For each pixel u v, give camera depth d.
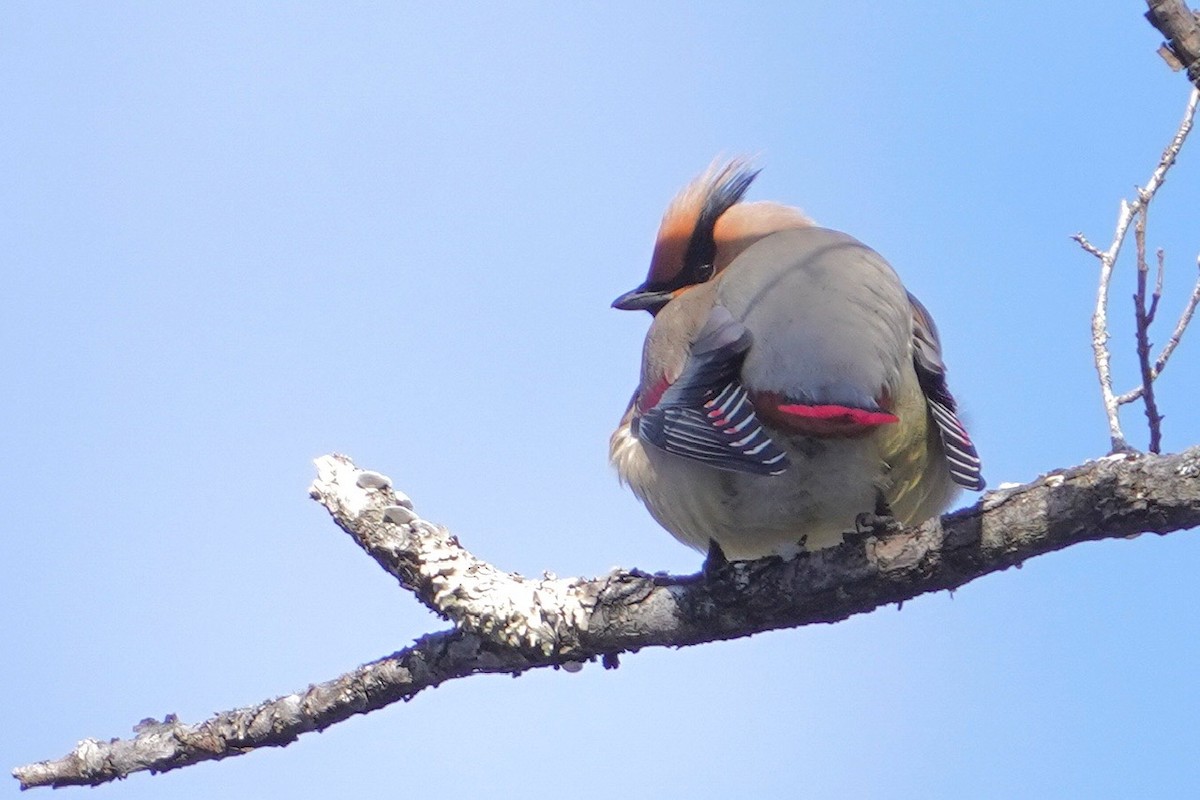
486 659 8.42
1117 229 8.17
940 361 8.99
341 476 8.75
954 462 8.38
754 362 8.59
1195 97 7.70
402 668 8.48
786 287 8.91
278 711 8.53
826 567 7.85
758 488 8.71
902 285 9.23
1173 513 6.79
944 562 7.48
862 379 8.29
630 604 8.26
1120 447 7.59
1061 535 7.12
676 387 8.97
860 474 8.50
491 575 8.50
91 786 8.69
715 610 8.09
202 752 8.57
